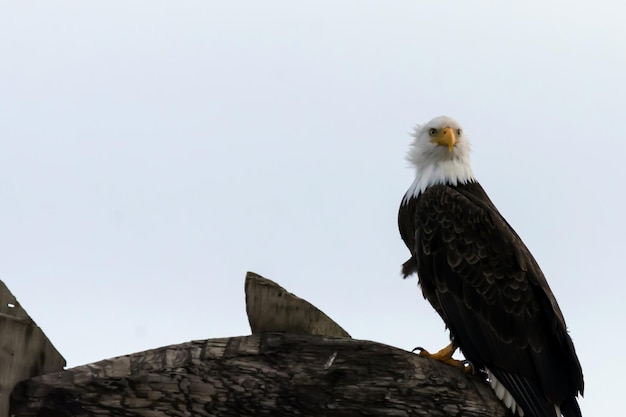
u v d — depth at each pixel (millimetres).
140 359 6512
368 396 6590
